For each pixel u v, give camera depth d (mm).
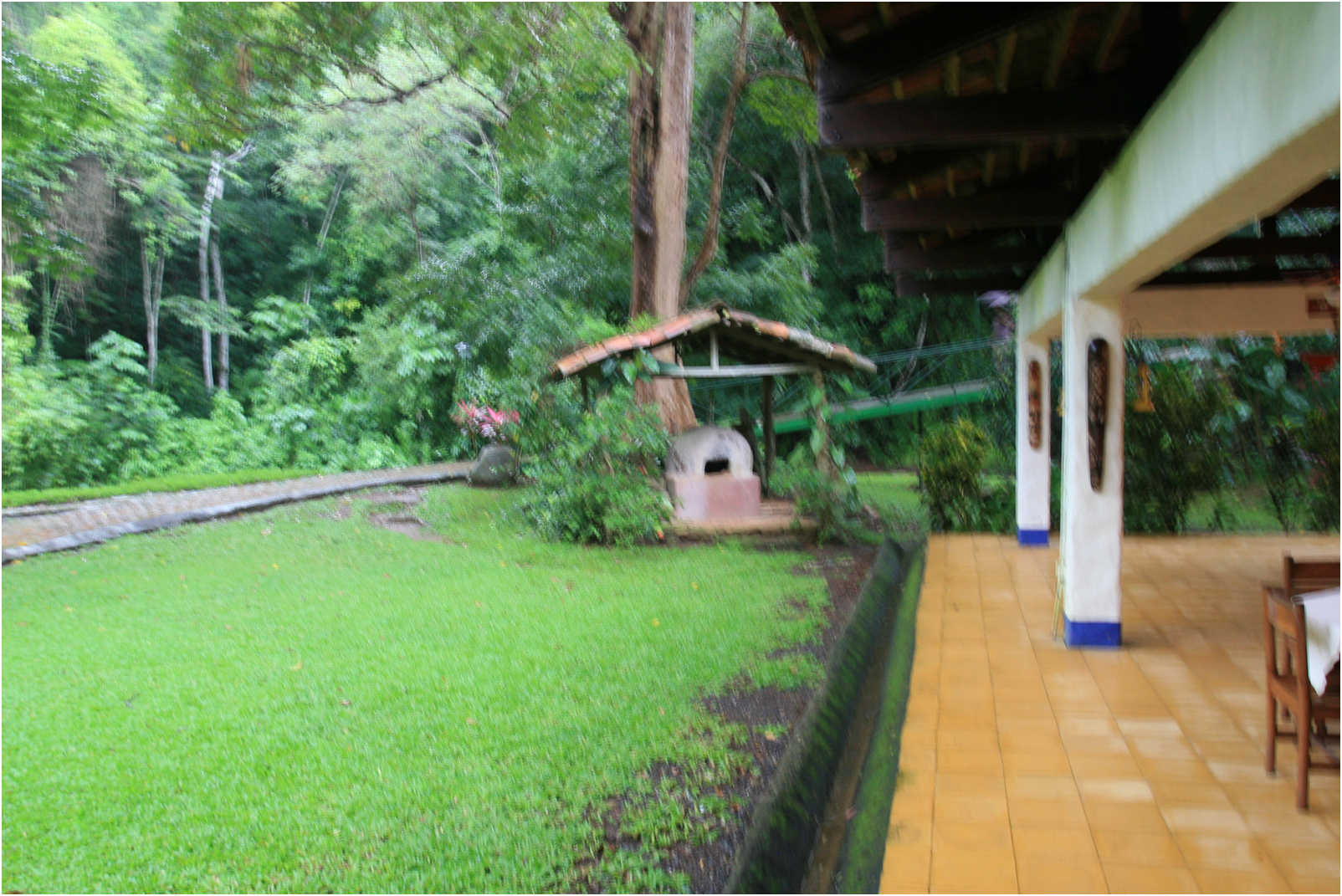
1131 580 7055
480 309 15047
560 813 3010
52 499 11281
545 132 9922
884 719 4207
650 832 2855
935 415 18766
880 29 3426
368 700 4152
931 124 3807
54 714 4039
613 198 14328
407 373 17891
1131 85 3650
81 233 17500
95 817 3043
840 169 19859
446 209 22172
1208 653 5059
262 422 19625
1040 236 6559
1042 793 3324
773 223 20406
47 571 7379
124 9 21547
